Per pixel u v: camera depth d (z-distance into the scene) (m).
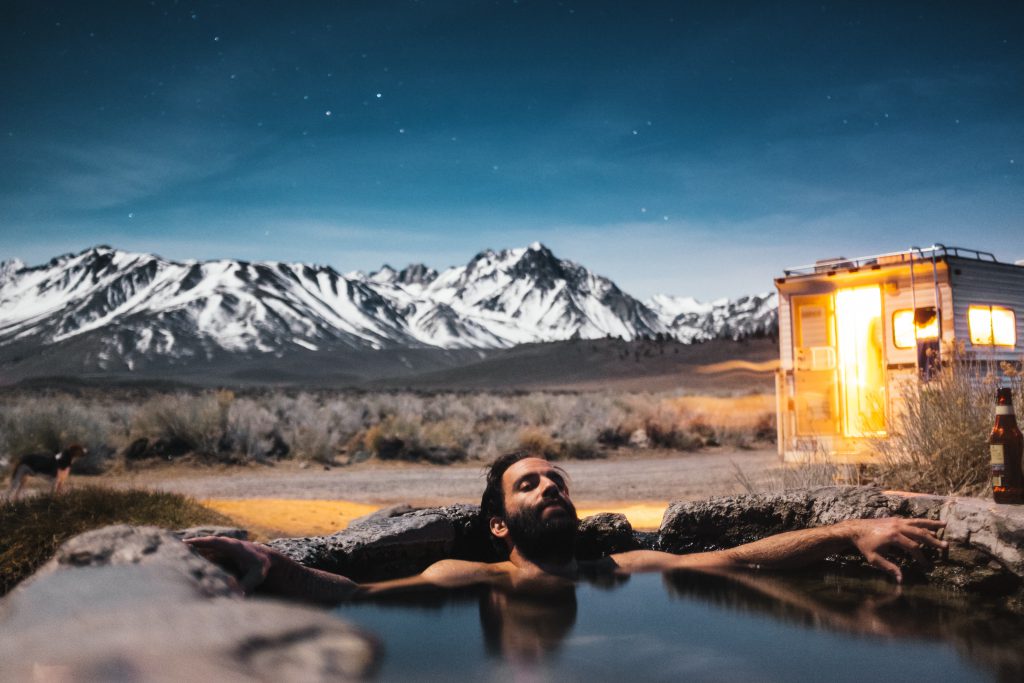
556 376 184.00
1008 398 3.66
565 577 3.72
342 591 3.26
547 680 2.07
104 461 18.23
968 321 10.91
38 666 1.39
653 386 144.12
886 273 11.60
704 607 3.06
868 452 7.88
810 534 3.88
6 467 16.19
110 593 1.87
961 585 3.49
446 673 2.07
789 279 13.12
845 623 2.82
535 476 3.87
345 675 1.82
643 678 2.12
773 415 28.00
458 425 24.56
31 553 6.41
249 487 15.50
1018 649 2.50
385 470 19.52
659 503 12.41
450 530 4.19
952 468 5.90
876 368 13.41
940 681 2.16
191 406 20.52
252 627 1.81
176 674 1.44
